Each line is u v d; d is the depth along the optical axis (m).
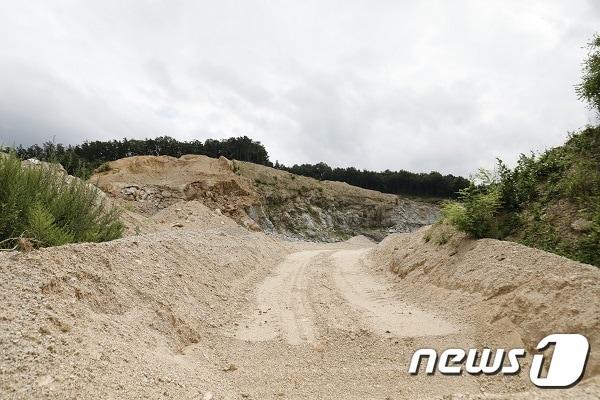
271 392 5.32
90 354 4.43
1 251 6.36
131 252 8.28
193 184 39.69
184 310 7.38
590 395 4.11
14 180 8.27
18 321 4.39
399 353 6.52
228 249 14.31
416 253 12.79
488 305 7.44
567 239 9.02
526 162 11.99
